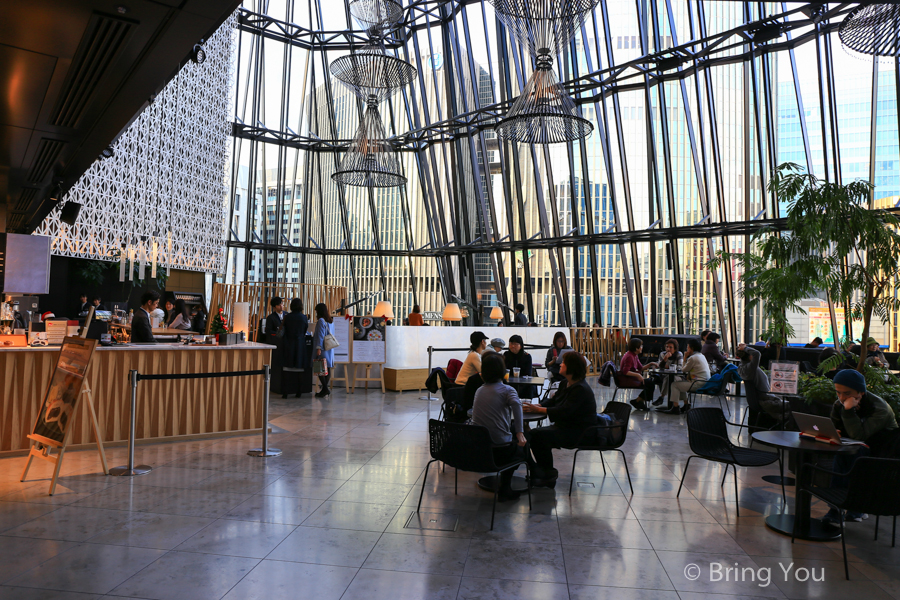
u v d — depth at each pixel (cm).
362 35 1830
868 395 425
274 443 641
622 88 1282
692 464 585
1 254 800
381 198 1925
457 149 1664
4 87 470
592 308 1443
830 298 602
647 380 958
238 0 344
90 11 352
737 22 1098
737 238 1183
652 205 1286
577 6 598
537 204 1495
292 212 1928
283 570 322
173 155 1634
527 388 647
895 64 900
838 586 317
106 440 605
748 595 305
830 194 541
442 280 1855
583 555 352
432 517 414
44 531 372
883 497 331
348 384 1096
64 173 750
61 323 598
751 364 681
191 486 476
